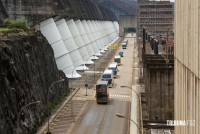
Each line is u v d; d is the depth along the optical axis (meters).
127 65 143.12
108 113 70.31
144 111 69.12
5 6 104.06
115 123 63.12
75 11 178.38
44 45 80.50
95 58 160.25
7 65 50.78
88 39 174.00
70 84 101.75
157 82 61.53
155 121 61.38
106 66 138.88
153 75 61.59
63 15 133.50
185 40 27.91
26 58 62.12
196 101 23.03
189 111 26.06
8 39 58.72
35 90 62.84
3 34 66.06
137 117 65.50
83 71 125.00
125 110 72.31
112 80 99.06
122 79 110.50
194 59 23.48
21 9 106.88
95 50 187.00
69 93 89.06
